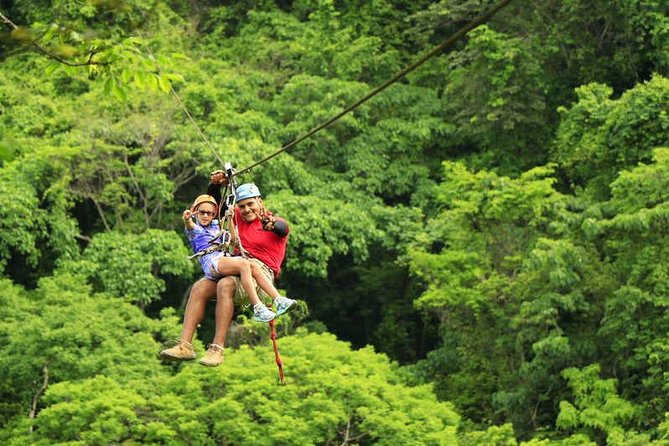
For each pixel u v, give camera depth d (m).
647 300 28.69
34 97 38.22
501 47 38.81
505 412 31.92
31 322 29.19
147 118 35.62
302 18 47.81
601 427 28.05
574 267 30.52
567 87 40.81
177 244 34.78
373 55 42.88
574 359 30.34
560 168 39.75
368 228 36.50
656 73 33.75
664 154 30.31
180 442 25.19
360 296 42.75
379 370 28.44
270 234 10.70
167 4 45.19
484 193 32.59
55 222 34.09
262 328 32.81
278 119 41.00
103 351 29.06
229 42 46.44
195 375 26.72
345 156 39.75
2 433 28.14
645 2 36.84
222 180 11.38
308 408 25.62
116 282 33.56
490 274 33.16
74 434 25.30
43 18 39.31
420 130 40.09
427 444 25.30
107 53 11.05
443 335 36.50
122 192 35.62
